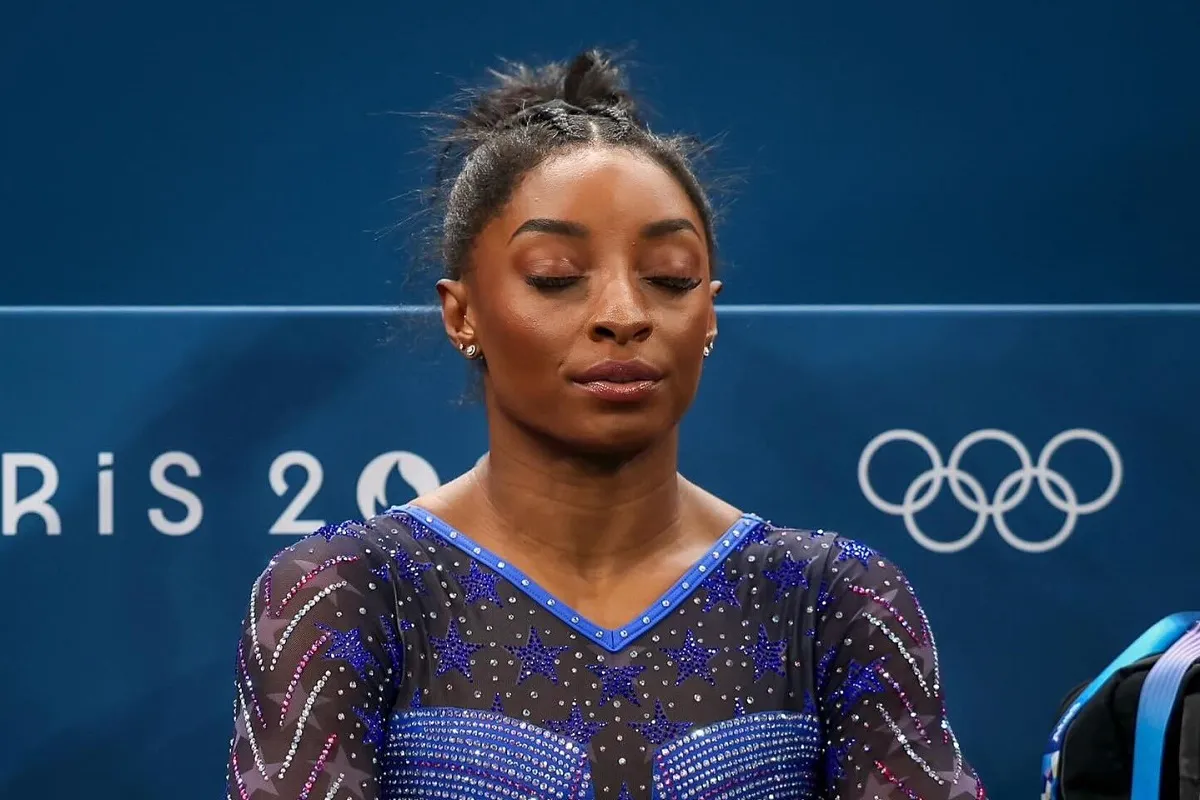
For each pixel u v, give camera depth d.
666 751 5.26
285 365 8.70
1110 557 8.73
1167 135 14.35
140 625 8.62
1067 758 6.55
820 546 5.71
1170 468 8.72
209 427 8.66
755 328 8.76
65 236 14.17
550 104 6.00
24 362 8.59
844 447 8.75
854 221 14.38
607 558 5.61
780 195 14.34
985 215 14.37
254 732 5.18
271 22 14.17
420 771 5.23
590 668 5.38
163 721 8.61
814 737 5.46
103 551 8.61
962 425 8.75
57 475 8.59
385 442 8.73
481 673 5.36
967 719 8.72
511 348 5.43
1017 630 8.74
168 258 14.23
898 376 8.75
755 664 5.48
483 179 5.62
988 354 8.75
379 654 5.34
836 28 14.29
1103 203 14.39
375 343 8.72
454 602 5.50
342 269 14.27
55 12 14.09
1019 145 14.38
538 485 5.60
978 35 14.38
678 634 5.48
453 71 14.27
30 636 8.57
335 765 5.07
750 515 5.91
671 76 14.34
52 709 8.57
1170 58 14.32
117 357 8.62
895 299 14.36
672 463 5.71
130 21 14.15
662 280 5.44
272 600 5.36
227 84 14.19
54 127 14.14
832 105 14.37
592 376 5.32
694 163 6.14
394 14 14.24
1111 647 8.73
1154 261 14.37
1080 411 8.74
